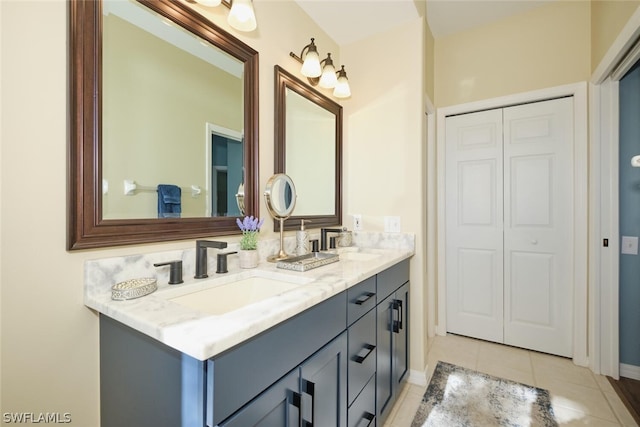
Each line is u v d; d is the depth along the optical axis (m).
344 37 2.03
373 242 1.97
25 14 0.70
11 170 0.68
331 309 0.96
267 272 1.16
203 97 1.15
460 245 2.46
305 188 1.74
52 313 0.74
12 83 0.68
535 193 2.18
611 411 1.51
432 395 1.67
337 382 1.00
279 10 1.55
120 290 0.77
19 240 0.69
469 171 2.42
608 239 1.84
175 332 0.59
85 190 0.79
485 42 2.33
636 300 1.79
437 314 2.50
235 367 0.61
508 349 2.22
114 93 0.88
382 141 1.97
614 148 1.82
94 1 0.82
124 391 0.76
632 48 1.49
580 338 1.98
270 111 1.48
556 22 2.07
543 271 2.16
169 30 1.04
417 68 1.85
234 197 1.27
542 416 1.48
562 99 2.09
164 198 1.02
